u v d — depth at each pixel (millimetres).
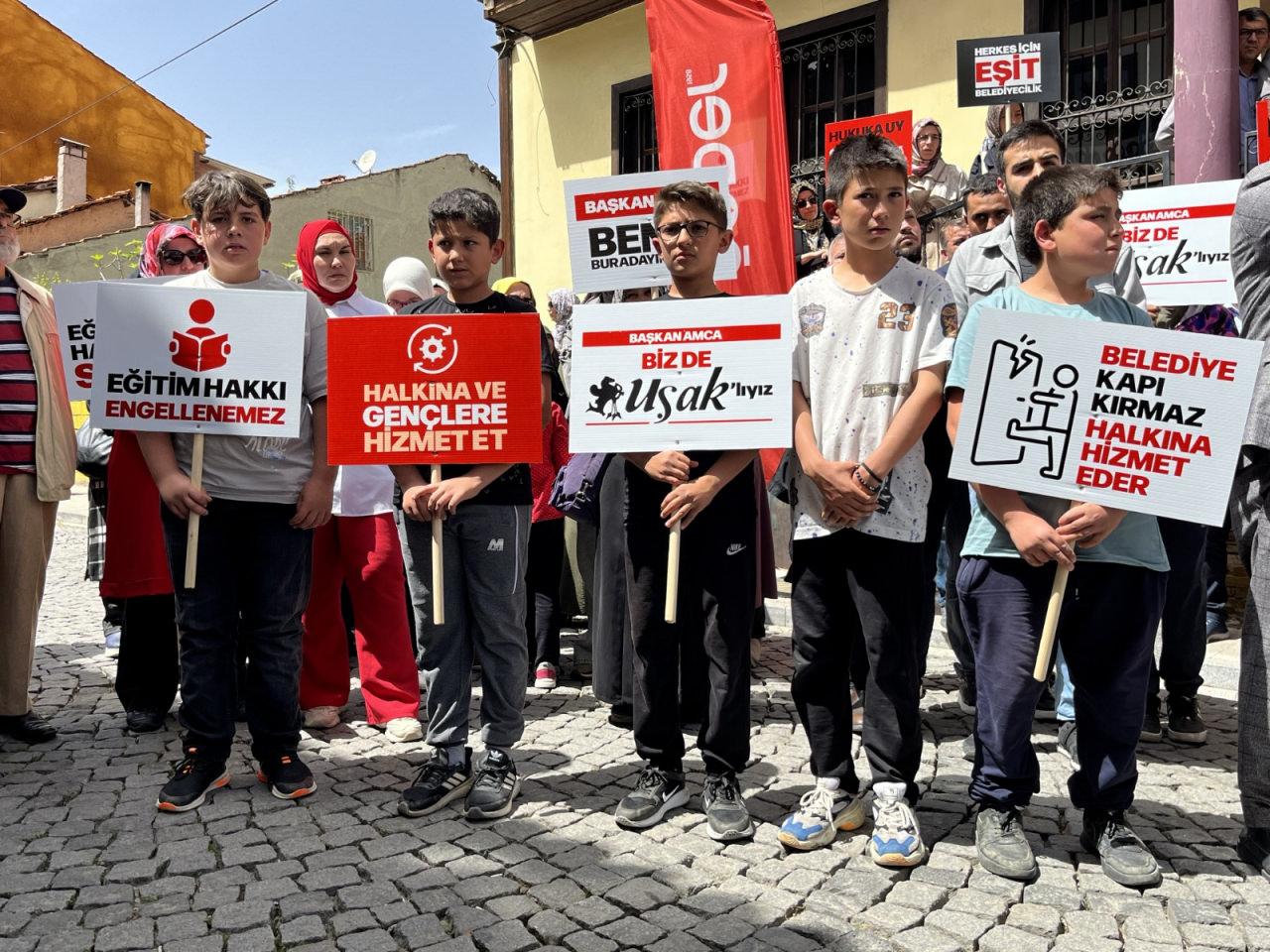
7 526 4012
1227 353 2629
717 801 3105
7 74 25906
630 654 4121
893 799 2932
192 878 2801
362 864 2887
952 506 4156
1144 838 3047
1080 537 2678
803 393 3104
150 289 3287
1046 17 7598
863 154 2932
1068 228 2791
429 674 3367
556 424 4957
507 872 2834
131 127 27891
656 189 4574
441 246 3297
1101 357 2680
